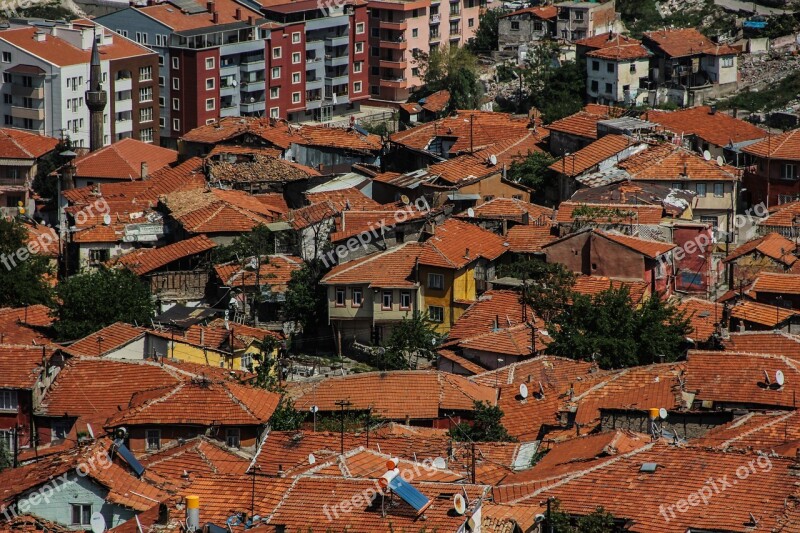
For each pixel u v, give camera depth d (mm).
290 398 155125
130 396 152875
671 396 148500
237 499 117875
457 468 132125
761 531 113938
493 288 194750
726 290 195750
